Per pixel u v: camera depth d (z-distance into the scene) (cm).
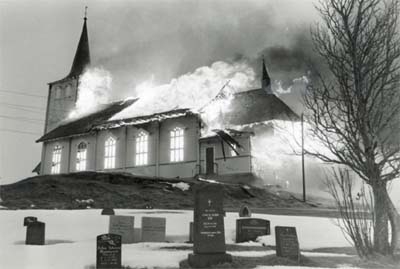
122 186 3158
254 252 1104
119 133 4319
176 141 3944
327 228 1534
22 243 1245
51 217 1828
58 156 4909
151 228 1366
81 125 4888
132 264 945
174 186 3194
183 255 1038
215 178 3588
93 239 1324
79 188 2947
